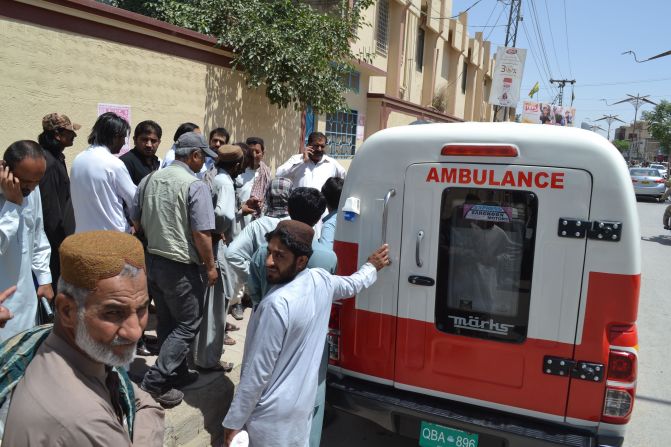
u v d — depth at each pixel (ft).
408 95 61.00
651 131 154.92
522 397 9.29
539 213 8.90
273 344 7.82
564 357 8.94
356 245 10.44
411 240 9.93
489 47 95.45
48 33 16.08
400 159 9.91
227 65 24.41
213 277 11.09
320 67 25.46
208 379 12.50
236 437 7.75
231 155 13.14
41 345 4.25
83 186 11.35
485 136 9.19
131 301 4.09
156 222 10.73
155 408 5.12
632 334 8.60
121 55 18.70
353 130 45.37
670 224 44.80
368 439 12.71
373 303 10.36
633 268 8.45
